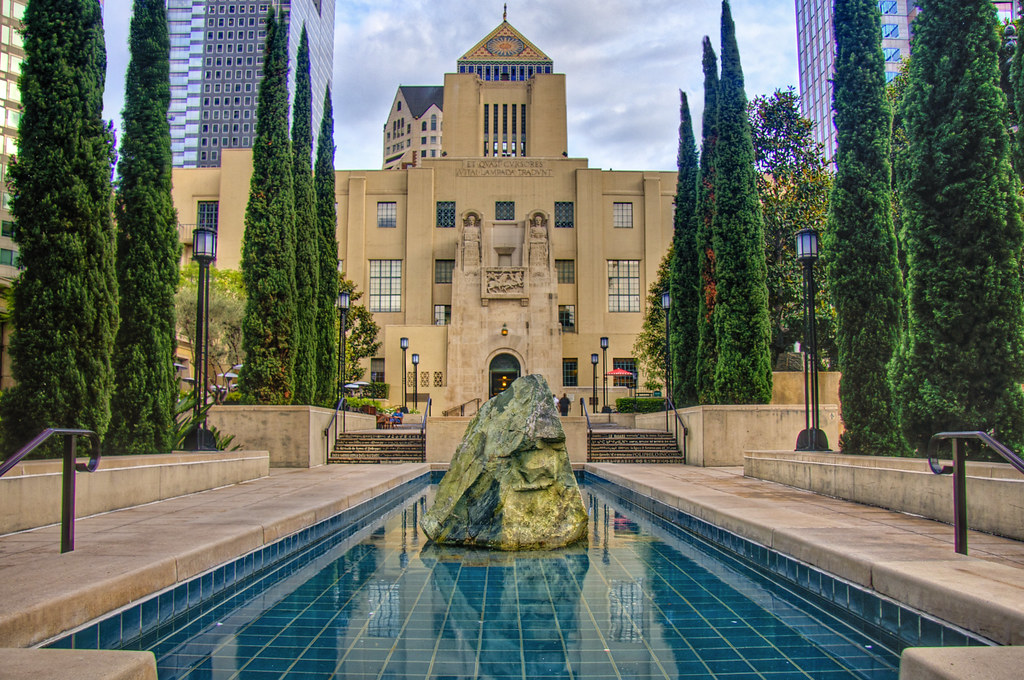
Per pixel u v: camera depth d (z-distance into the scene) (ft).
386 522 35.19
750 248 59.72
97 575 15.70
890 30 233.14
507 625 16.39
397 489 47.80
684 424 65.62
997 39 29.55
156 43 41.81
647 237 155.02
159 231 39.83
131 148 40.09
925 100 30.40
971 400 28.02
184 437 45.50
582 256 152.56
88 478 26.76
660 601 18.57
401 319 152.05
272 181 60.39
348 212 154.61
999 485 21.53
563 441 29.25
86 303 29.73
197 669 13.33
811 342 46.09
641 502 41.47
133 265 38.88
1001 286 27.78
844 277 40.42
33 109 30.14
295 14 430.20
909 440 29.99
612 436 73.20
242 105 438.40
